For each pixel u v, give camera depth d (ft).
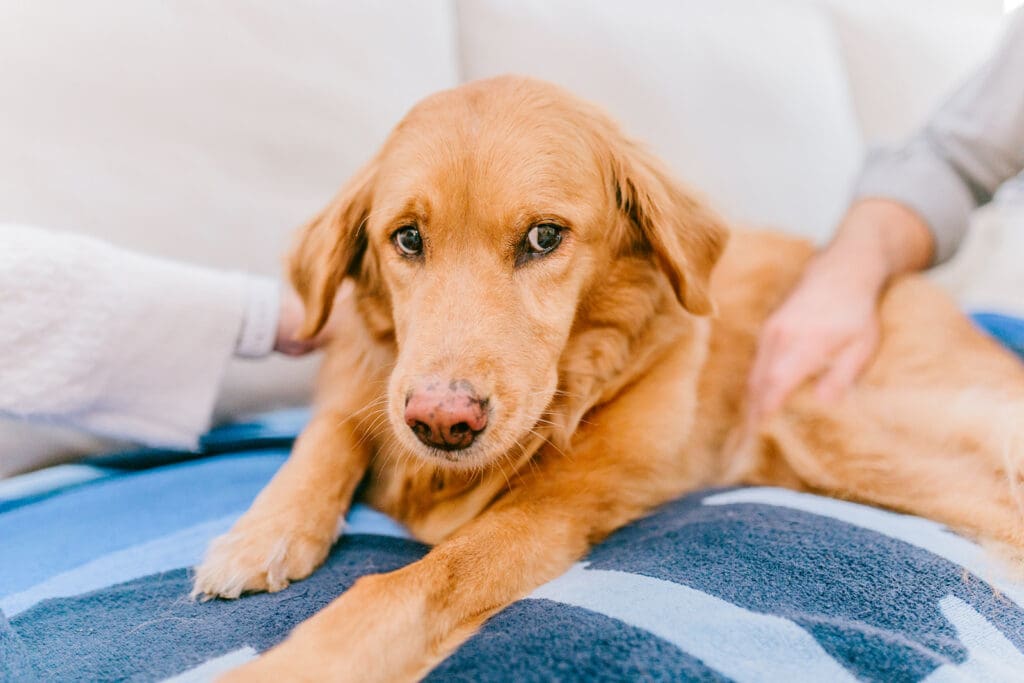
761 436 4.86
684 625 2.31
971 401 4.63
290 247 4.75
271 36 5.54
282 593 3.02
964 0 10.32
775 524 3.16
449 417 3.31
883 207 6.06
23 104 4.64
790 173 8.13
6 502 3.93
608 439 4.14
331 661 2.49
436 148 3.81
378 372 4.37
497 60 6.98
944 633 2.46
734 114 7.82
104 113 4.93
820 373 4.98
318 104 5.76
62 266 3.72
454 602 3.05
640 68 7.33
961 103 6.39
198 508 3.74
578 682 2.03
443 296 3.69
